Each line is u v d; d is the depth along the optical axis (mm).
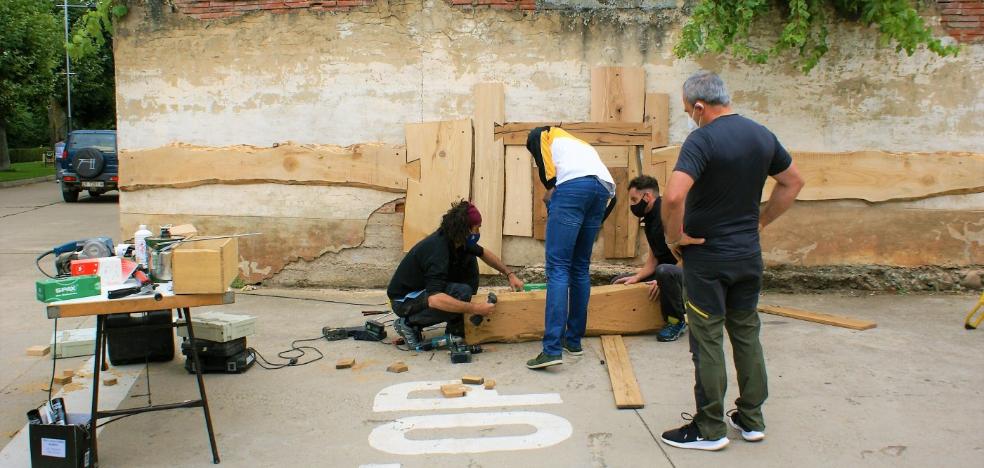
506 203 6816
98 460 3580
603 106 6734
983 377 4570
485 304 5117
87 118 36062
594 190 4668
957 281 6844
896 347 5172
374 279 7027
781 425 3902
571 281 4965
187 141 6984
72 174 17062
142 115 6977
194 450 3693
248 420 4059
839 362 4867
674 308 5293
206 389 4539
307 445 3740
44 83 23656
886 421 3932
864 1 6371
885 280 6852
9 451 3713
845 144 6781
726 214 3451
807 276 6832
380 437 3826
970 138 6781
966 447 3621
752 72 6727
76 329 5754
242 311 6352
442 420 4031
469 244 5273
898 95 6742
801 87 6730
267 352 5254
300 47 6848
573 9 6711
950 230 6852
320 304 6578
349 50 6832
